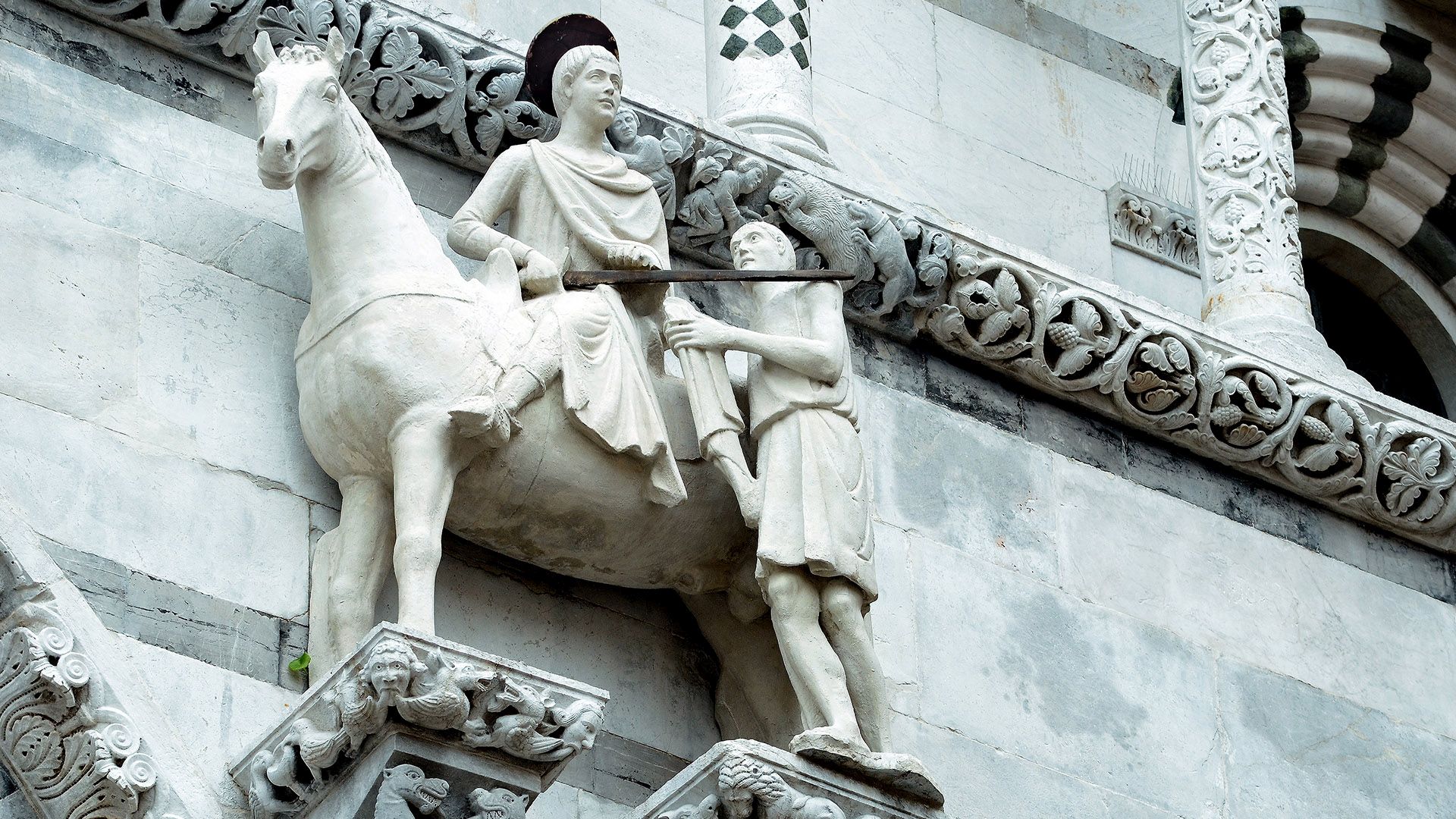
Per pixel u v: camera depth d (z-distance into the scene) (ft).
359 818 25.21
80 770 25.41
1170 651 34.24
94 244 28.86
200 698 26.84
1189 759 33.55
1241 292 38.52
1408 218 46.01
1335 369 37.40
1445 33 46.44
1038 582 33.71
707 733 29.99
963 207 39.63
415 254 28.35
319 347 27.99
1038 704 32.78
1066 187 41.11
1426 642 36.63
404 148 31.63
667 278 29.66
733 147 33.12
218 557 27.76
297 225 30.27
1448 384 45.70
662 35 37.93
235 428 28.53
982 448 34.30
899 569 32.60
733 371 32.35
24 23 29.78
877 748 28.43
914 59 40.55
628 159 32.09
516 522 28.43
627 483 28.53
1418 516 37.24
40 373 27.81
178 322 28.86
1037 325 34.78
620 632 29.89
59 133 29.35
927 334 34.53
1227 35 40.65
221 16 30.37
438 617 28.71
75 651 25.73
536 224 29.84
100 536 27.25
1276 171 39.60
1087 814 32.30
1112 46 43.16
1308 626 35.73
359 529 27.66
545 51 31.73
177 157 29.94
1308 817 34.06
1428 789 35.27
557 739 25.85
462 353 27.73
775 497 28.91
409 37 31.12
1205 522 35.73
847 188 33.88
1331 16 45.60
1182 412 35.68
